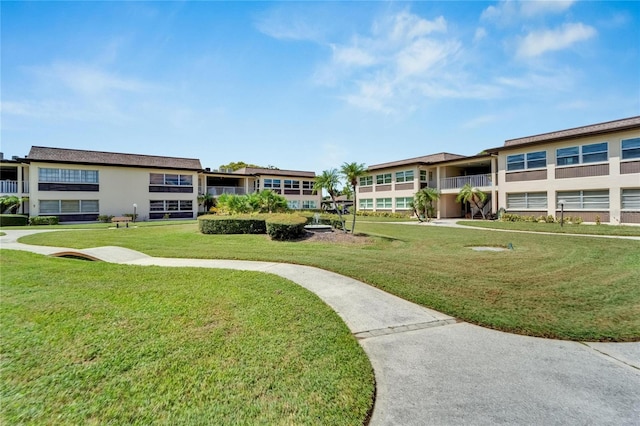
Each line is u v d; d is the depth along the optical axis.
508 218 22.64
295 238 13.38
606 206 18.47
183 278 7.11
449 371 3.33
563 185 20.12
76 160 27.52
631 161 17.39
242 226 15.04
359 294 6.03
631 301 5.50
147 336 4.07
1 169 28.98
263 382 3.04
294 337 4.07
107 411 2.61
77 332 4.20
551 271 7.64
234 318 4.71
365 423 2.49
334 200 15.18
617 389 2.98
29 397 2.81
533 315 4.91
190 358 3.50
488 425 2.46
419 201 27.02
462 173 31.89
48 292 6.08
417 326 4.61
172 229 18.34
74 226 23.09
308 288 6.39
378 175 36.34
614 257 9.31
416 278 7.00
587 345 3.96
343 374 3.21
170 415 2.55
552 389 2.97
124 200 29.67
